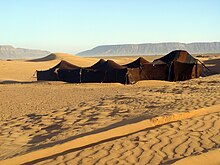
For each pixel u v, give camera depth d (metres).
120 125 9.56
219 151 6.70
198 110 11.31
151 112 11.62
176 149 7.06
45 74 38.44
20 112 15.26
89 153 6.93
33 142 9.00
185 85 25.97
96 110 13.56
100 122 10.74
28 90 27.44
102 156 6.69
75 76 35.34
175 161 6.07
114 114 12.27
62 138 8.73
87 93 23.45
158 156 6.61
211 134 8.23
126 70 32.34
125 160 6.41
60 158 6.71
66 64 39.34
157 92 20.25
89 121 11.31
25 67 64.19
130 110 12.99
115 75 32.94
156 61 35.34
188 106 12.46
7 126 11.66
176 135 8.16
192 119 9.80
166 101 15.16
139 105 14.25
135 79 32.94
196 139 7.80
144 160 6.38
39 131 10.42
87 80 34.56
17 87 30.56
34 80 41.75
